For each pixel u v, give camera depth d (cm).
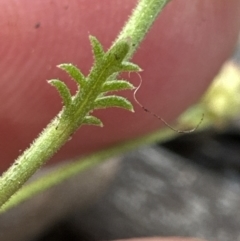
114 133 5
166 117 6
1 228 6
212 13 5
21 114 5
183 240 5
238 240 7
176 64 5
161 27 5
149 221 7
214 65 6
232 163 9
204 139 9
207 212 8
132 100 5
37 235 7
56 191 7
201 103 6
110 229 7
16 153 5
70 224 8
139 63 5
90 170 7
